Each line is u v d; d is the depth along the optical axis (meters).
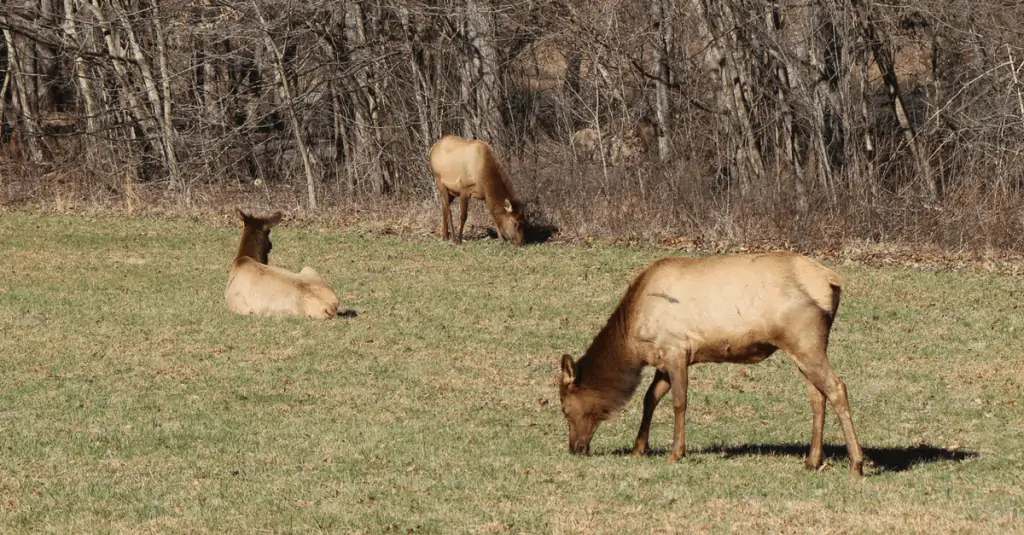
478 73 115.06
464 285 74.88
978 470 36.06
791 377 51.91
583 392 35.88
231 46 135.00
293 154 132.62
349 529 29.27
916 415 45.16
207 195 116.31
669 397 48.06
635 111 114.56
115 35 129.00
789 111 103.25
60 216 107.94
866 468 36.28
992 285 75.69
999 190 93.75
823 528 28.36
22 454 37.16
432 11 116.75
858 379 51.53
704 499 31.69
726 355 33.75
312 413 43.88
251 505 31.38
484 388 48.72
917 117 119.88
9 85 155.38
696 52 114.25
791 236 92.19
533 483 33.59
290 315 62.00
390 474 34.94
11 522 30.08
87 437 39.47
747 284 32.94
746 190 96.50
